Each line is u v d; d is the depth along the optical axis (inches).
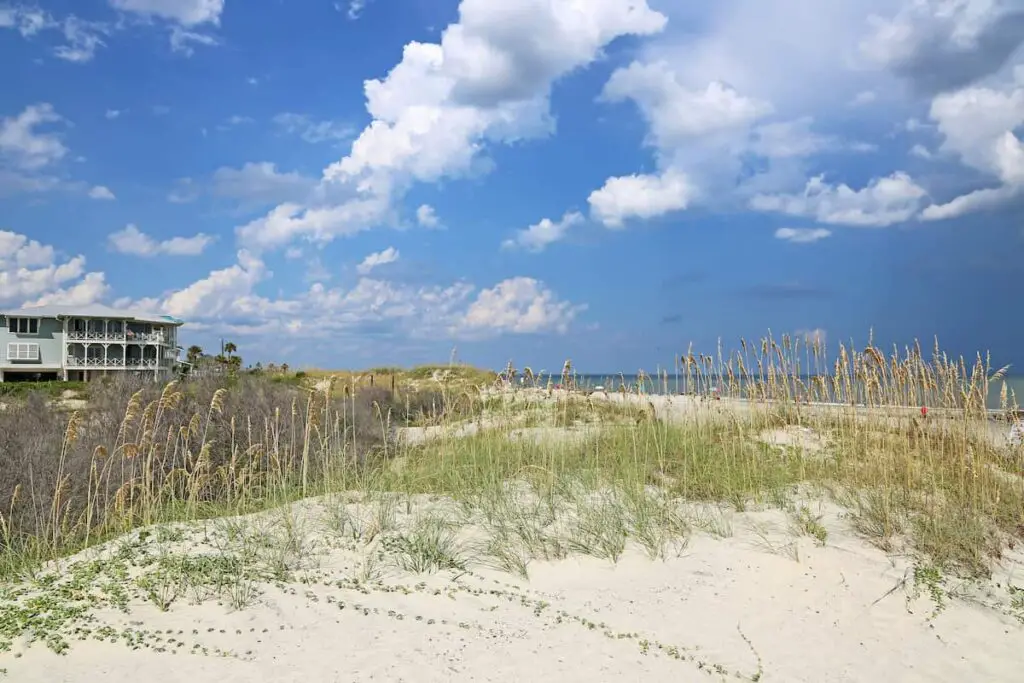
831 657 225.6
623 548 305.1
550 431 484.1
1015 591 273.6
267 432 444.5
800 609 256.4
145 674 191.0
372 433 579.2
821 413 470.9
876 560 291.0
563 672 204.7
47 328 2219.5
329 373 1203.2
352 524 331.3
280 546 298.2
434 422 614.5
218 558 276.8
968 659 226.4
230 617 231.3
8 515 345.7
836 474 392.5
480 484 391.2
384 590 264.2
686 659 218.8
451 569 288.5
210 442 419.5
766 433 480.4
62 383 1216.8
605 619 247.9
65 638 209.8
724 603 260.4
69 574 269.3
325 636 221.9
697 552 302.4
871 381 406.3
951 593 268.2
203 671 194.2
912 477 355.9
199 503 377.7
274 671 196.5
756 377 490.0
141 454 402.3
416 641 221.1
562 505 357.4
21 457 394.0
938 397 376.2
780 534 316.5
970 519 315.3
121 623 221.5
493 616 245.3
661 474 402.0
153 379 805.2
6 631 211.2
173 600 241.4
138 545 298.2
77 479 379.6
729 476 384.2
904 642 236.1
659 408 555.8
